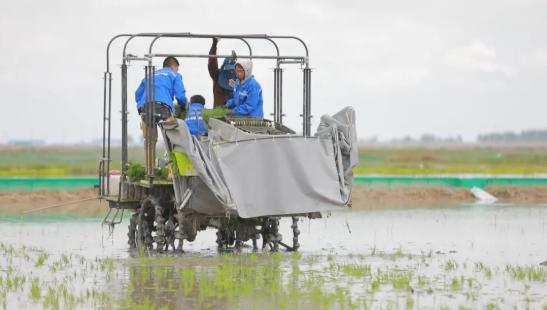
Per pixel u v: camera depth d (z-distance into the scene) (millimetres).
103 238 70938
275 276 48938
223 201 54906
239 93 61219
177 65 62062
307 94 63344
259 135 56656
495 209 99688
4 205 105438
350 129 59969
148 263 55031
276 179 56719
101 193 66750
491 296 43438
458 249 62344
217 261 55812
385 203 109750
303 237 71312
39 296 44031
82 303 42031
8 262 56562
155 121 59062
